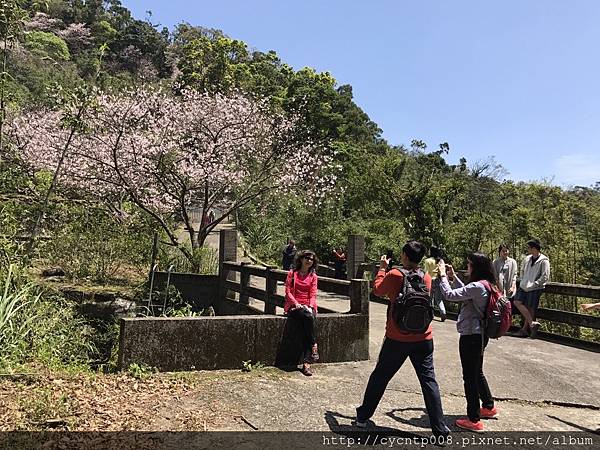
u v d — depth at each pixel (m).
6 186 11.99
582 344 7.96
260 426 4.20
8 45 7.54
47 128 14.98
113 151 13.16
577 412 5.06
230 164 15.91
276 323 6.07
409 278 4.13
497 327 4.34
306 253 6.07
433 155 37.28
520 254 16.19
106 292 10.35
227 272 10.81
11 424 3.78
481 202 25.53
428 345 4.10
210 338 5.74
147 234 13.73
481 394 4.68
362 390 5.34
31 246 8.49
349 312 6.78
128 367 5.37
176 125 15.27
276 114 18.78
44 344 6.14
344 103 38.75
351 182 21.36
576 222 15.70
